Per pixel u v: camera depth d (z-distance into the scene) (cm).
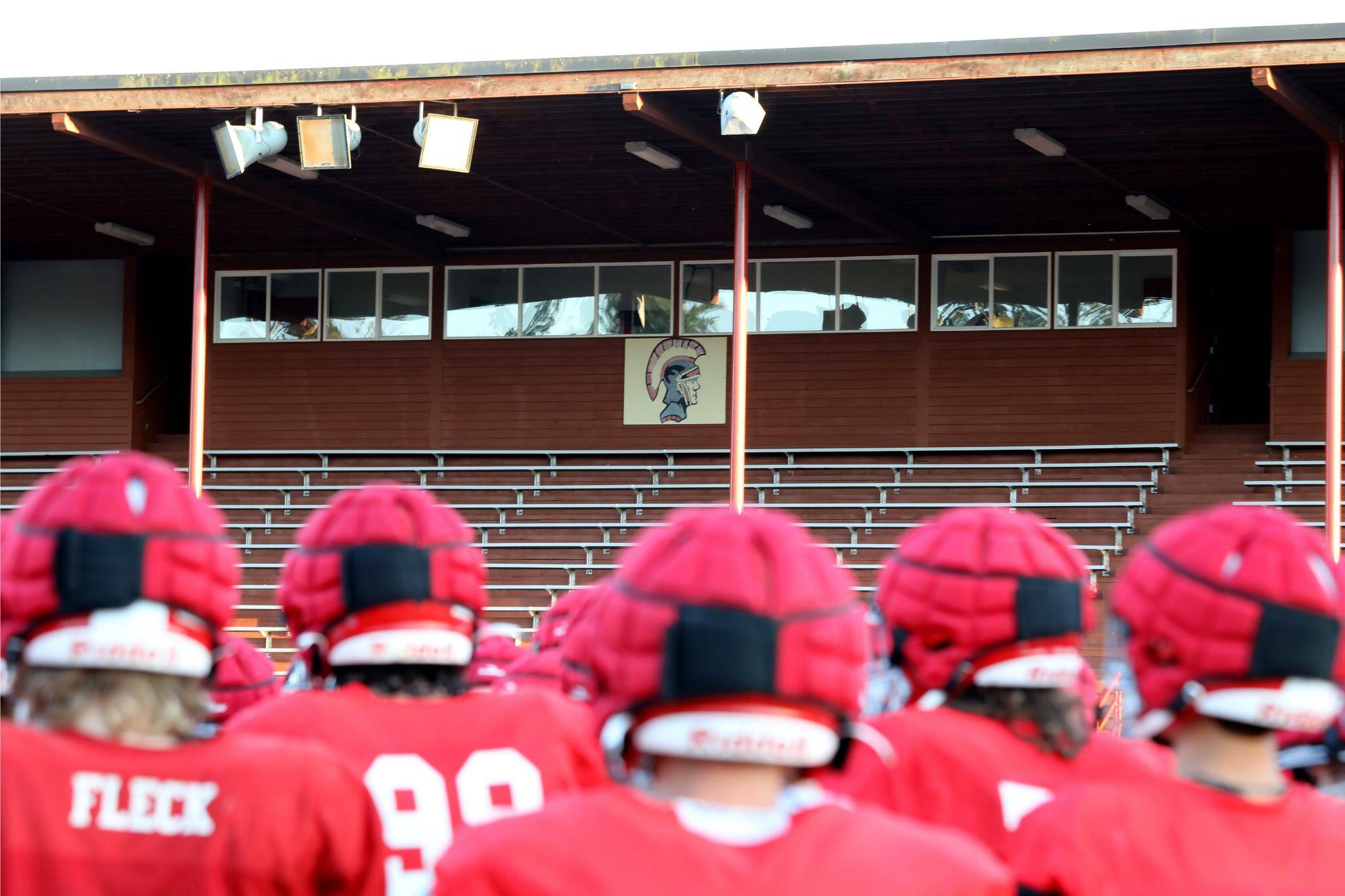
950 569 598
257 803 457
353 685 589
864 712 659
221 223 4603
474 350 4862
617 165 3891
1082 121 3378
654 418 4750
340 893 475
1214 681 445
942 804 580
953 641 599
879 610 632
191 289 5169
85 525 453
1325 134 3123
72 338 5066
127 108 3219
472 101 3234
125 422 4991
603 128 3522
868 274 4644
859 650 381
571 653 876
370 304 4931
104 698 453
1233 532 450
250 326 4984
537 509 4612
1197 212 4247
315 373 4934
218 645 490
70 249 4953
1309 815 444
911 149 3619
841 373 4638
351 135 3122
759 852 362
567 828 360
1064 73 2853
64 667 454
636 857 355
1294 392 4300
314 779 467
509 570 4462
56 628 454
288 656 4247
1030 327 4525
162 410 5128
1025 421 4497
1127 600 469
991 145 3584
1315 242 4353
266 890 457
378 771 567
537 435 4809
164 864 448
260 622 4416
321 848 467
